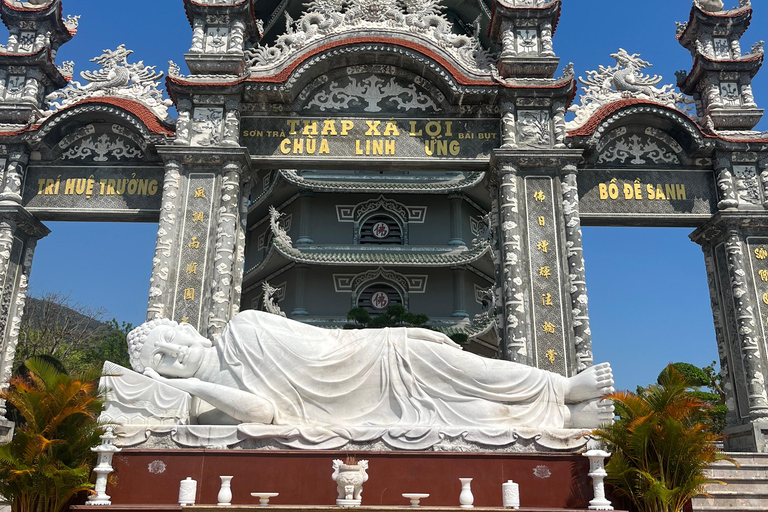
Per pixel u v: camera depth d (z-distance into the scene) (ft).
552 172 53.31
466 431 31.01
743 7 60.13
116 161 56.08
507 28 57.36
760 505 40.47
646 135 57.11
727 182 55.21
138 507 26.23
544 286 50.42
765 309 52.80
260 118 55.62
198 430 30.76
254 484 29.66
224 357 33.45
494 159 53.21
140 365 33.81
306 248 102.89
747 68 58.49
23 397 30.58
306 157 54.54
